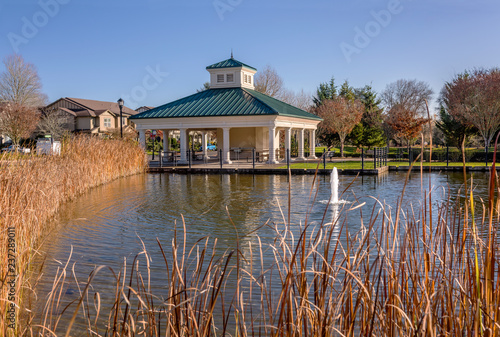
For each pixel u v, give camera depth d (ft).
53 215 31.30
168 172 76.23
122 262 19.31
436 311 8.80
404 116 122.31
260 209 33.78
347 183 52.75
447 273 9.56
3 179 19.69
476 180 54.03
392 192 42.37
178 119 89.86
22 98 154.61
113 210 33.83
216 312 13.50
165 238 23.99
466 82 106.42
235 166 80.64
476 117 99.30
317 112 148.56
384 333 8.57
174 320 8.72
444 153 90.79
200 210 33.68
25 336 12.01
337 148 147.23
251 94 94.02
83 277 17.22
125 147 68.59
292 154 121.29
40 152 33.04
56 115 158.71
